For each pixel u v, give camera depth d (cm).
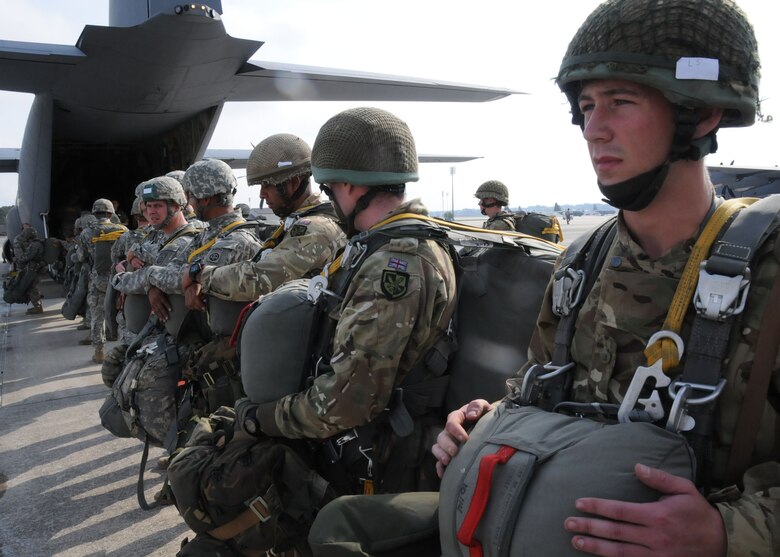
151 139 1251
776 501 81
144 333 320
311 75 978
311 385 170
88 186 1362
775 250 87
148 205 376
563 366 110
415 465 170
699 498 80
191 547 172
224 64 897
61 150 1271
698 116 91
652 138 91
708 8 87
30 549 282
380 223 174
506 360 172
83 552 279
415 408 171
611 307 103
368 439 169
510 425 103
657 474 80
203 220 325
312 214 274
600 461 86
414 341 163
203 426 203
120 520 309
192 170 318
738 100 87
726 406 88
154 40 789
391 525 130
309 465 176
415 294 158
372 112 178
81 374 591
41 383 561
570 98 105
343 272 173
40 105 975
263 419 170
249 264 261
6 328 838
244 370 177
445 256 171
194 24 766
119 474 364
